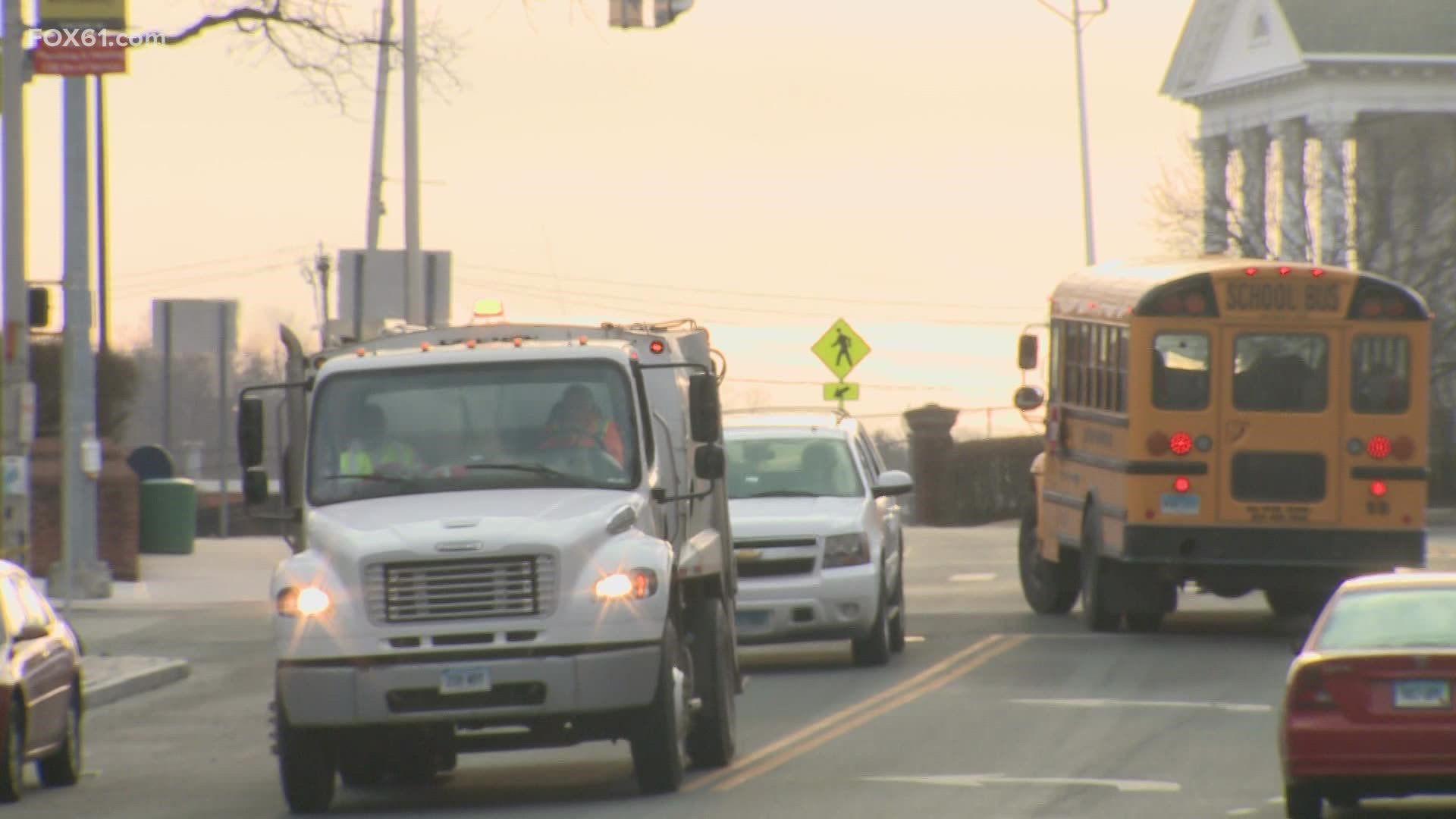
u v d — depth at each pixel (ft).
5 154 383.86
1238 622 356.79
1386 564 314.96
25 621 212.02
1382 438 315.37
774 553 288.30
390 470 191.11
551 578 181.06
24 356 370.32
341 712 180.45
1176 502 316.19
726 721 204.64
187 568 508.53
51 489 471.21
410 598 181.06
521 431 192.13
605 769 215.10
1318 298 316.40
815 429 310.65
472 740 186.19
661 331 221.66
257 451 193.06
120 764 233.14
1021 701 252.42
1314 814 168.35
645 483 190.90
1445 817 174.40
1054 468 361.71
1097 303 338.75
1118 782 189.88
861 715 242.58
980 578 462.60
